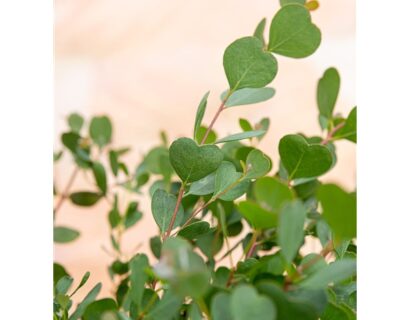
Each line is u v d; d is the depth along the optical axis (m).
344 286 0.34
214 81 1.23
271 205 0.26
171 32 1.23
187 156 0.33
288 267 0.24
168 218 0.35
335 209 0.24
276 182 0.26
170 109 1.23
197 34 1.23
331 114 0.44
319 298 0.24
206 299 0.25
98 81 1.23
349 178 1.17
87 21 1.22
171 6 1.23
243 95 0.36
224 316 0.23
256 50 0.33
